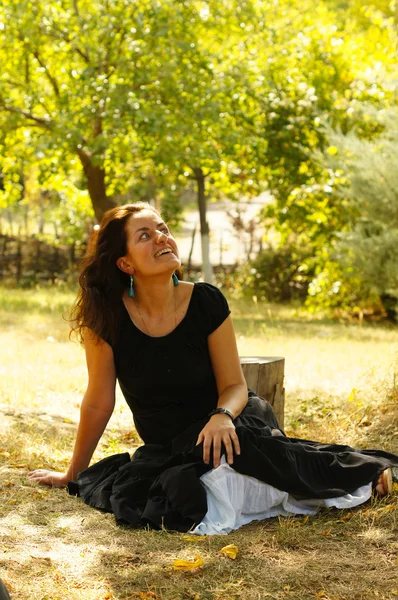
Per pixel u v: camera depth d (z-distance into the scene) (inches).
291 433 210.2
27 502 146.9
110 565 119.0
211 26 590.2
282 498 140.3
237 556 122.0
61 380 294.2
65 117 522.9
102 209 603.2
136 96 531.8
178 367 150.3
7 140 606.9
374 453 153.9
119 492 142.3
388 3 952.9
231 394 151.2
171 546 126.9
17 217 1085.8
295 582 112.3
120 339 152.5
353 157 567.8
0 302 606.5
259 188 739.4
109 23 536.1
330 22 695.7
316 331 487.2
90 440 159.9
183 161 574.9
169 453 152.6
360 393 251.4
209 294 153.3
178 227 836.0
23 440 200.4
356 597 107.5
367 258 539.5
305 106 626.5
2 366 321.1
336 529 133.3
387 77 602.2
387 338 453.7
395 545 125.4
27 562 118.5
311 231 671.8
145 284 149.3
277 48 634.8
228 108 573.6
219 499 136.6
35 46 550.3
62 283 804.0
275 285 763.4
